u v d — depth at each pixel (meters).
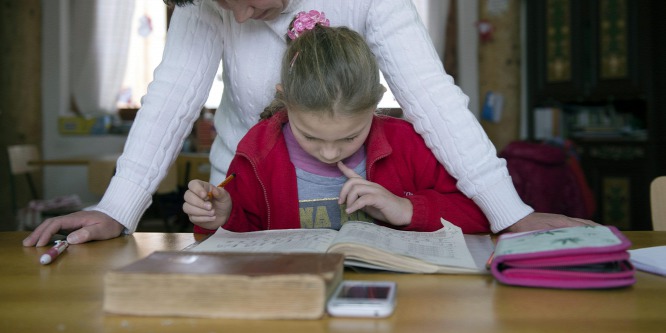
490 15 4.89
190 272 0.66
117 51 4.94
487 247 1.00
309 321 0.64
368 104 1.00
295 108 1.00
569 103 4.86
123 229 1.19
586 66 4.41
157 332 0.61
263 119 1.26
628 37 4.17
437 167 1.23
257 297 0.64
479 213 1.17
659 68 4.11
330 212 1.22
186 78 1.23
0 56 4.66
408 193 1.22
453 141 1.16
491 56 4.91
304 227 1.22
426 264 0.84
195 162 3.63
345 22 1.23
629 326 0.63
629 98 4.32
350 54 0.99
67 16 5.01
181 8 1.26
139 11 4.96
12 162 3.88
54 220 1.12
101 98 4.96
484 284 0.79
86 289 0.79
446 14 5.00
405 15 1.20
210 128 4.34
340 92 0.96
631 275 0.76
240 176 1.23
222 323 0.64
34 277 0.86
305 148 1.08
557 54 4.57
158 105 1.21
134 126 1.22
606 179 4.30
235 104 1.36
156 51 5.01
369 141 1.20
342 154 1.07
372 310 0.65
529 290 0.76
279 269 0.67
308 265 0.69
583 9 4.39
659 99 4.10
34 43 4.84
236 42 1.28
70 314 0.68
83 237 1.09
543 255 0.77
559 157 2.98
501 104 4.91
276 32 1.22
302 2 1.22
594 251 0.76
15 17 4.71
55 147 5.05
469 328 0.62
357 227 0.98
